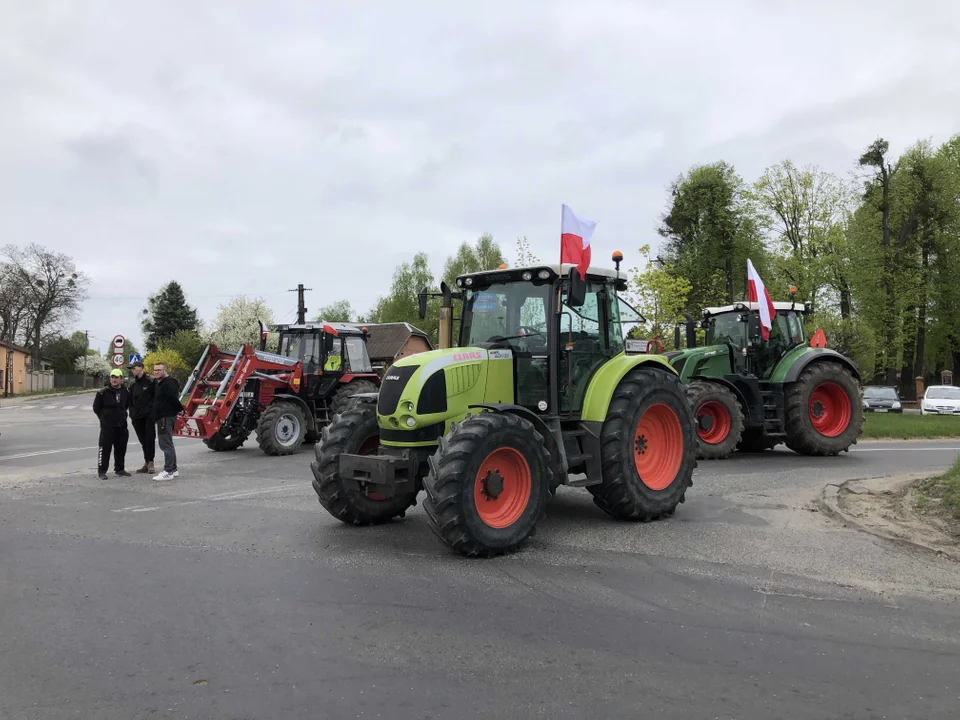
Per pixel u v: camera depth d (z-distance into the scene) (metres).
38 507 8.44
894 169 36.56
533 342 7.10
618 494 7.16
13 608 4.82
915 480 8.83
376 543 6.57
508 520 6.21
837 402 12.95
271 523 7.45
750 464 11.61
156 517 7.80
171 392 10.80
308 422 14.52
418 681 3.67
